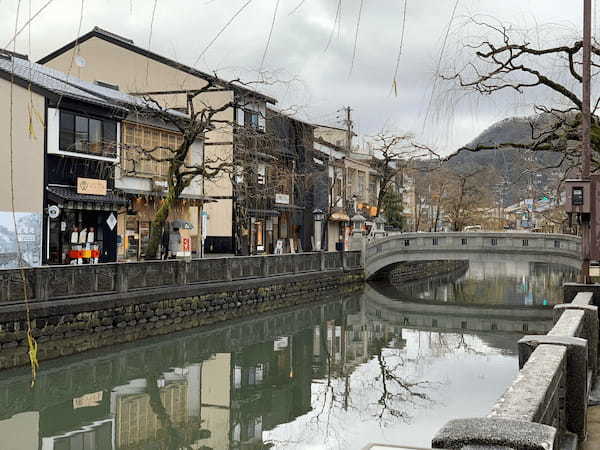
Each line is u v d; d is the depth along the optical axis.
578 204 10.06
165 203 22.62
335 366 17.84
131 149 27.34
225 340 21.17
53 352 15.15
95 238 25.64
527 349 5.71
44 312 14.87
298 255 30.34
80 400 13.38
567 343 5.67
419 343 21.92
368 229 47.47
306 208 46.25
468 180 54.81
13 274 14.28
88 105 24.17
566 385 5.67
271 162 37.28
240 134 28.73
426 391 14.91
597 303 10.03
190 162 31.42
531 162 17.08
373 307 31.72
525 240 34.38
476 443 2.78
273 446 11.04
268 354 19.16
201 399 14.09
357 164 54.53
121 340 17.64
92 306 16.50
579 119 14.26
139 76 35.12
